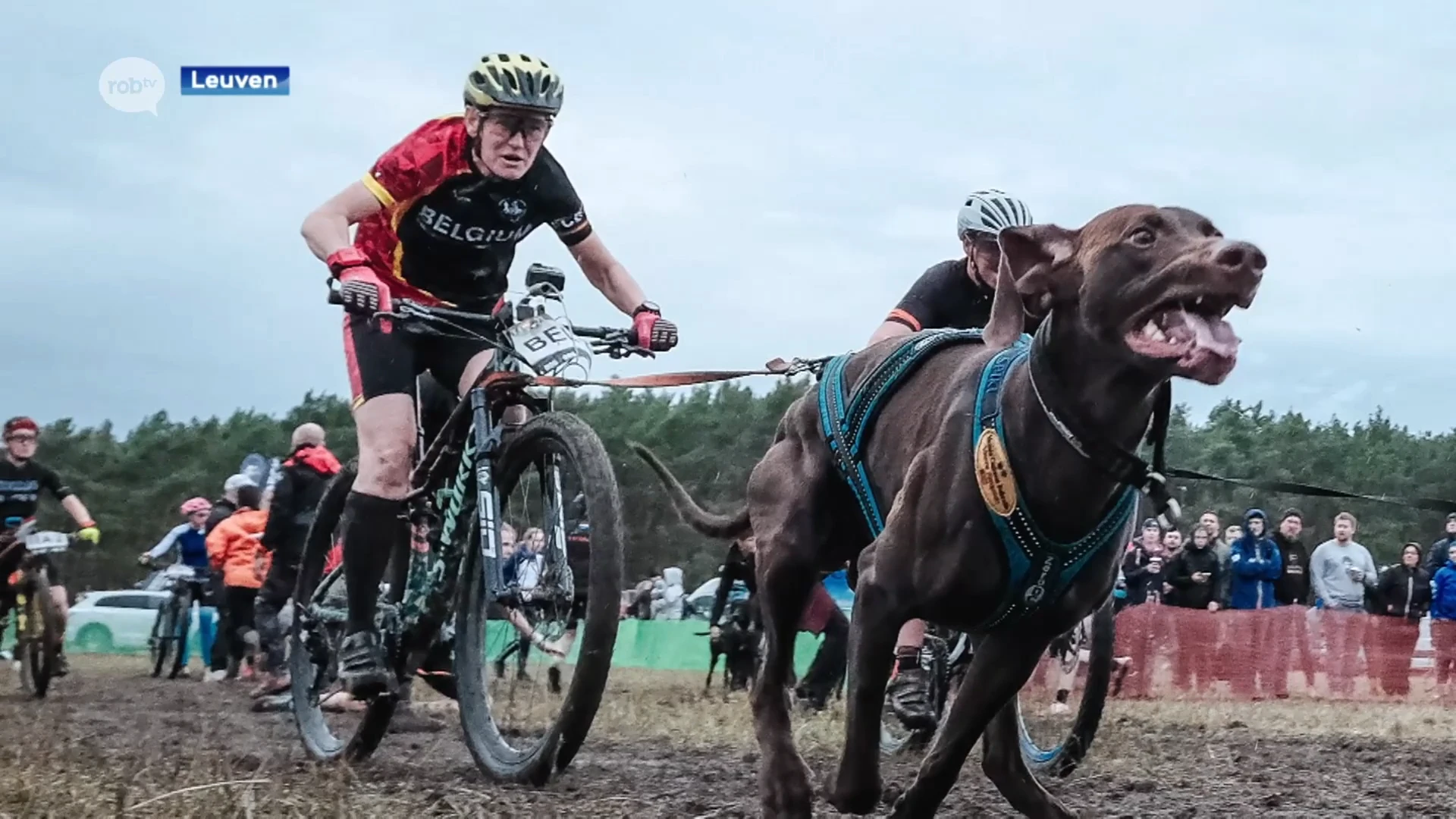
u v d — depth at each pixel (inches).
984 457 121.1
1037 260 118.7
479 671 179.2
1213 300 109.1
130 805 143.6
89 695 350.3
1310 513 1140.5
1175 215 112.8
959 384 131.1
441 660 197.5
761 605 152.9
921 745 215.3
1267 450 1171.3
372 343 181.2
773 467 154.9
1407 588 429.7
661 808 157.5
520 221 183.2
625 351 188.1
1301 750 245.8
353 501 177.8
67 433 1829.5
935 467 125.4
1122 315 112.3
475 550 179.8
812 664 319.3
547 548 169.0
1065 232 118.4
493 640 180.4
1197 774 207.9
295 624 205.0
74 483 1774.1
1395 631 418.3
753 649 379.9
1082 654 206.7
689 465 1258.0
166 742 216.5
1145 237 112.1
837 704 319.6
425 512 181.9
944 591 124.2
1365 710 377.7
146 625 867.4
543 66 174.1
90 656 745.0
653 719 276.8
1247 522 435.8
